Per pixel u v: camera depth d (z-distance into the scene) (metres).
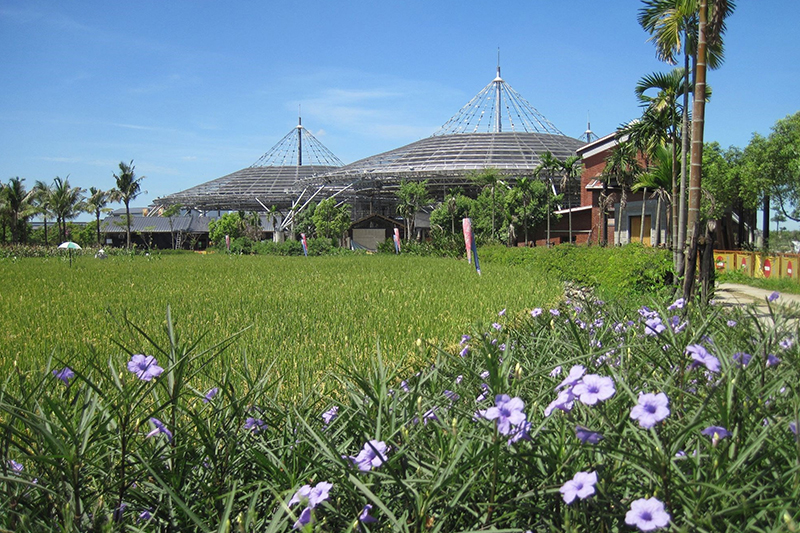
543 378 2.81
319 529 1.82
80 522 1.98
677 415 2.30
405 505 2.12
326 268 32.75
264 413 2.90
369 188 116.25
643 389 2.44
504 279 20.56
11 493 2.10
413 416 2.47
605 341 3.94
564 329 4.23
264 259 51.06
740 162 41.91
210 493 2.29
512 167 99.88
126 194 81.12
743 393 2.03
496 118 143.00
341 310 12.77
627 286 15.98
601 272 18.53
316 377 5.80
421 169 105.00
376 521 1.87
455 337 8.43
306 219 109.19
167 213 118.25
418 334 8.84
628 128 23.45
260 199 141.38
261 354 7.34
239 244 83.88
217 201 144.50
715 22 13.86
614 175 34.16
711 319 2.71
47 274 27.27
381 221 95.25
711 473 1.78
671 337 2.75
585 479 1.64
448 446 2.09
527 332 4.74
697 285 8.35
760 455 1.88
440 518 1.83
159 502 2.25
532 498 1.99
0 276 25.73
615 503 1.77
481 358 3.41
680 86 20.30
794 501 1.66
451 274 24.75
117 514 2.14
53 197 77.75
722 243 43.12
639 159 36.47
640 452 1.88
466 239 16.94
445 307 12.34
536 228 62.22
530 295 13.68
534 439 2.05
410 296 15.31
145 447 2.40
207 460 2.57
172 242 114.50
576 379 1.81
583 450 1.96
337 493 2.18
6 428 2.01
